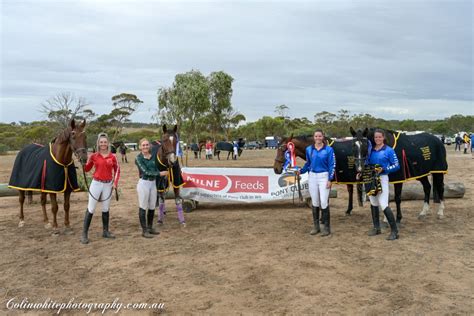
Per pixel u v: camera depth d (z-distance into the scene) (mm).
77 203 10891
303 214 8953
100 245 6629
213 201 9562
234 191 9609
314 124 80062
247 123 82938
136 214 9227
